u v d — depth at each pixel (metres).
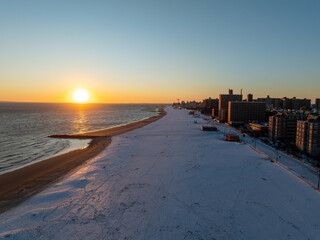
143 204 32.59
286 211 30.55
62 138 92.69
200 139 88.38
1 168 52.19
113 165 52.06
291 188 38.28
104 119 192.62
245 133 106.44
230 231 26.08
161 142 81.69
